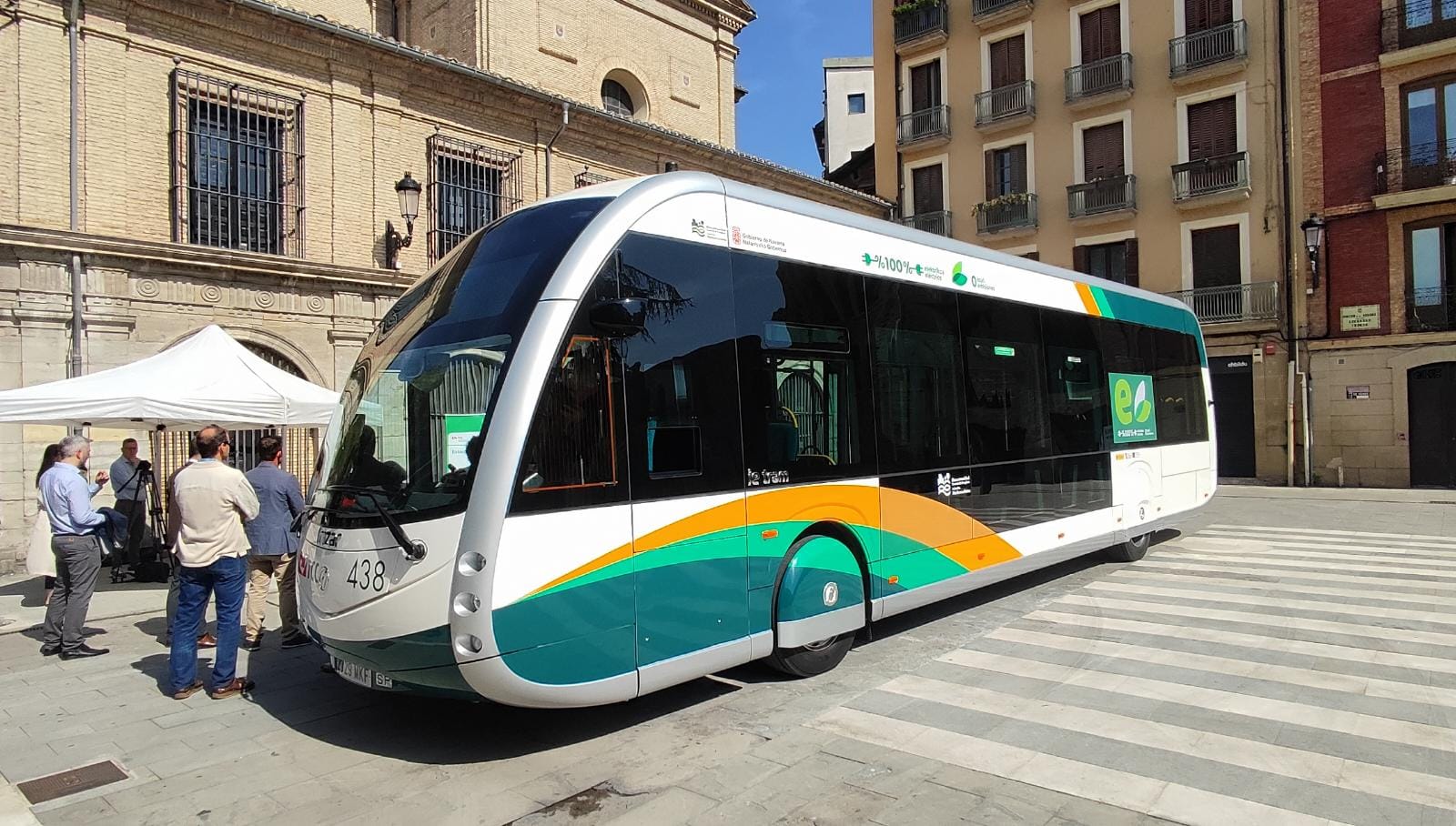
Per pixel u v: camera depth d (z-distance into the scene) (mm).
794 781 4258
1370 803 3898
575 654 4422
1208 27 22984
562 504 4418
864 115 45812
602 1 19891
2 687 6164
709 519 5078
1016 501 7801
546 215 5086
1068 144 25359
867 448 6266
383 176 14094
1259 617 7484
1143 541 10406
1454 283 19641
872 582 6223
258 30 12578
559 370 4465
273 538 7043
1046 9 25766
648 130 18062
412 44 19297
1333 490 19625
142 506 10523
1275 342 21625
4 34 10516
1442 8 19797
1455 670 5867
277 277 12609
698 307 5188
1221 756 4457
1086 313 9227
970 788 4125
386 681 4523
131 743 5004
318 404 9875
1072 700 5371
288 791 4316
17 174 10547
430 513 4324
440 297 5148
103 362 11023
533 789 4258
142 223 11578
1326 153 21234
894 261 6758
